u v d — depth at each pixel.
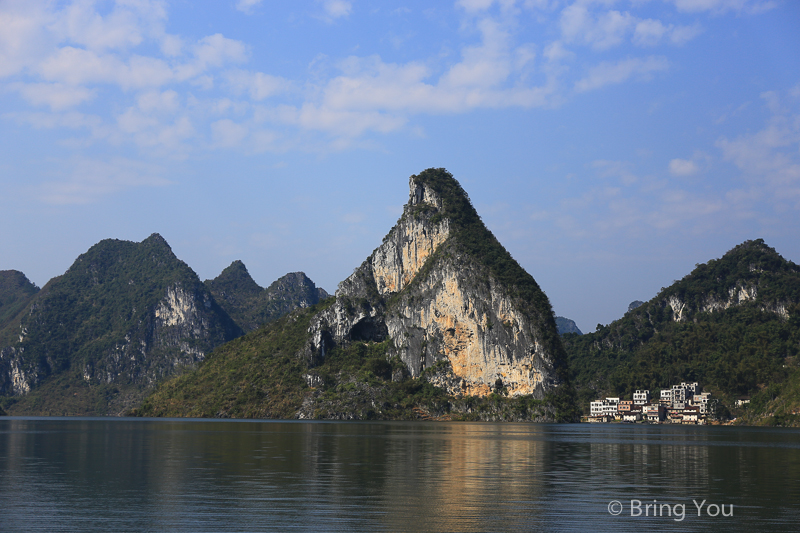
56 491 52.97
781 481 60.91
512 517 43.62
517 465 72.88
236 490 53.38
